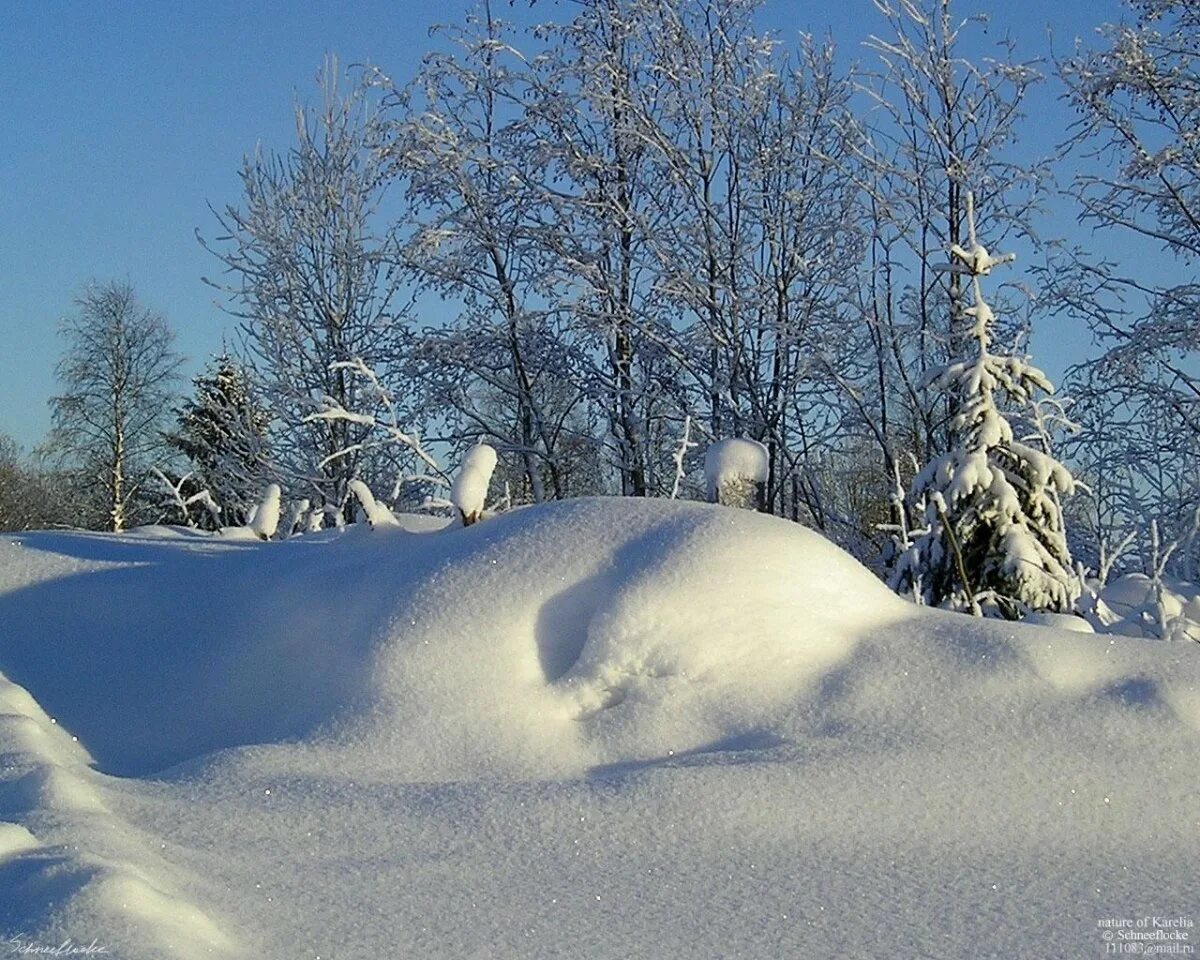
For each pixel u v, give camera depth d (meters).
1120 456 15.16
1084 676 4.71
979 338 8.34
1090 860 3.84
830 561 5.20
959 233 17.69
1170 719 4.47
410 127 18.28
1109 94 15.69
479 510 6.36
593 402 18.98
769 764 4.19
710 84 18.31
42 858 3.15
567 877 3.61
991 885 3.63
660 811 3.98
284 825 3.91
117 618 6.19
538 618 4.89
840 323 17.92
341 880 3.52
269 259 19.48
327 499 18.55
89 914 2.82
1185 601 8.80
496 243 18.56
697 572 4.87
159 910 2.94
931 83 17.89
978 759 4.27
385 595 5.18
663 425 18.80
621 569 4.98
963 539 8.20
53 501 38.41
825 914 3.40
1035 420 8.84
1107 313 15.70
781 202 18.31
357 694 4.75
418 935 3.16
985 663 4.74
